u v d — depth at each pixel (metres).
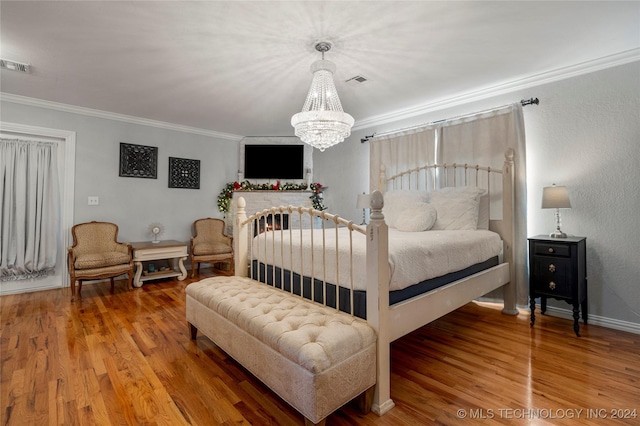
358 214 4.85
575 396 1.72
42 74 3.01
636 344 2.36
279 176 5.53
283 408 1.63
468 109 3.59
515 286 3.09
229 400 1.70
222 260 4.79
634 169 2.59
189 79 3.13
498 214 3.29
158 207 4.74
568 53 2.63
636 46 2.51
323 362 1.36
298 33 2.31
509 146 3.20
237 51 2.57
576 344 2.37
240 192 5.30
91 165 4.16
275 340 1.53
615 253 2.68
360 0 1.94
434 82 3.24
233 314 1.89
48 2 1.95
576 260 2.54
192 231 5.10
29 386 1.81
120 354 2.21
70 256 3.49
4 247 3.59
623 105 2.63
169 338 2.49
